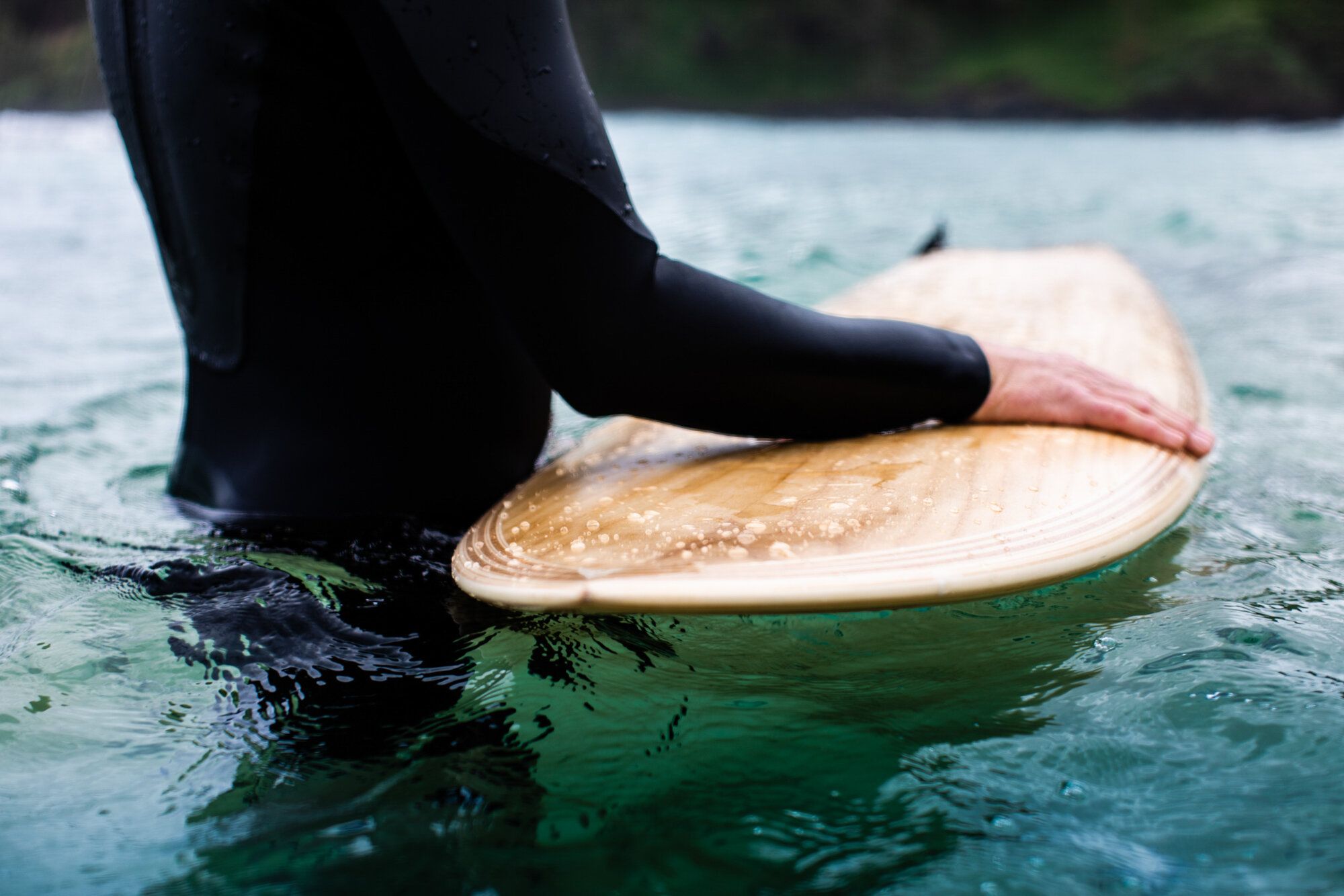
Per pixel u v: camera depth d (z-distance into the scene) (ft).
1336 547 3.32
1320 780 1.98
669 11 83.25
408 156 2.66
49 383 6.16
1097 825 1.89
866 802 1.98
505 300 2.72
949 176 21.39
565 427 4.88
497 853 1.83
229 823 1.90
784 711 2.29
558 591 2.56
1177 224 13.57
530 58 2.58
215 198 2.90
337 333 3.01
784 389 3.09
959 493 3.08
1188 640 2.59
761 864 1.81
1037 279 6.68
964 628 2.67
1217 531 3.45
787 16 80.79
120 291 9.55
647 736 2.19
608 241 2.68
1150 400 3.79
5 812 1.92
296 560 2.92
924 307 5.85
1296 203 15.62
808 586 2.58
